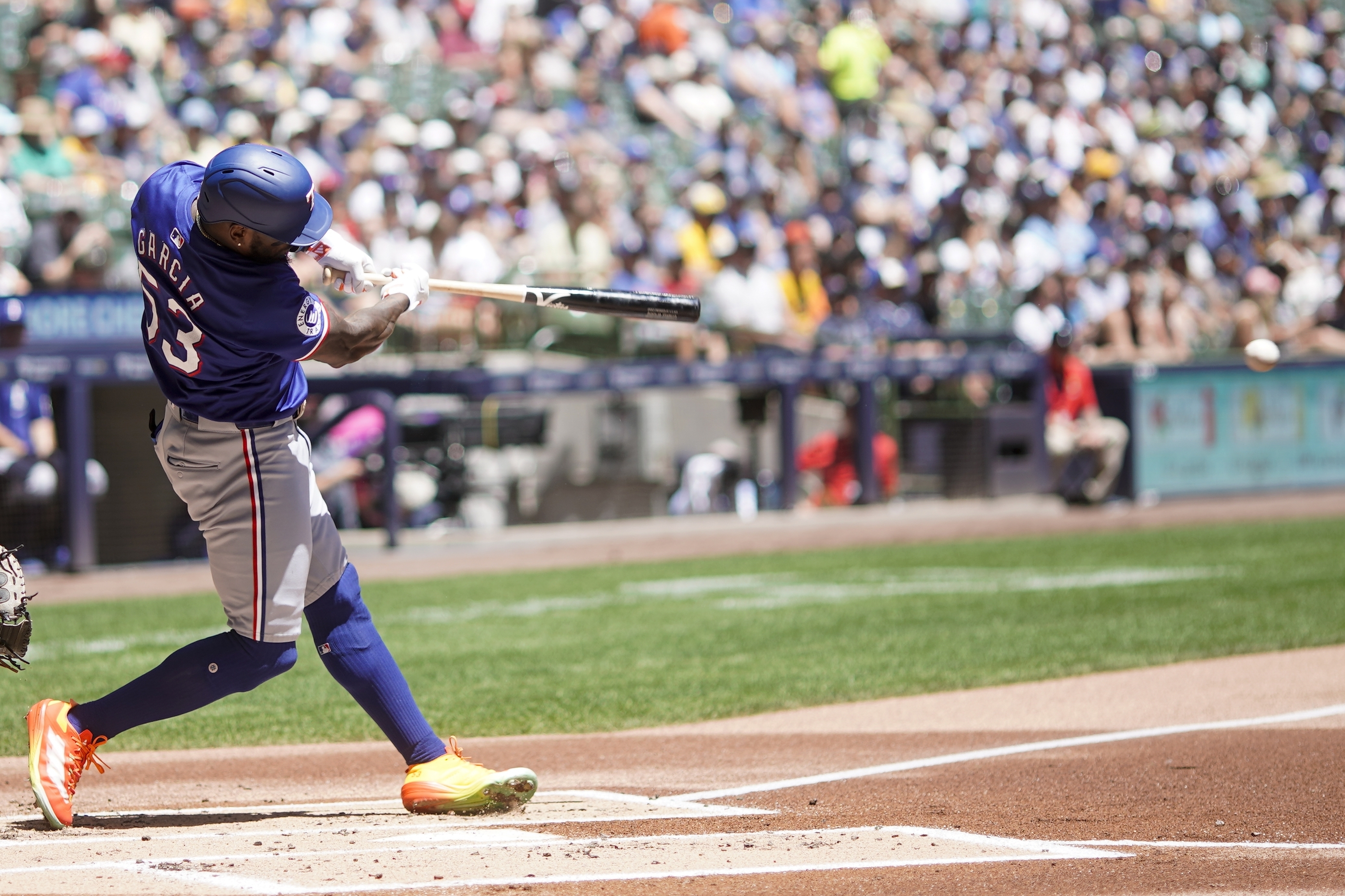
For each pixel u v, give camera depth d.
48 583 42.09
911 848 12.50
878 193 65.69
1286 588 32.84
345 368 48.81
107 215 49.19
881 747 18.31
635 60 68.25
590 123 64.75
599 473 52.62
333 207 54.38
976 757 17.20
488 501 50.44
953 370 56.75
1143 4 83.25
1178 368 58.91
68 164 50.31
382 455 48.34
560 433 51.84
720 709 21.50
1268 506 56.19
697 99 67.56
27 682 24.58
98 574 44.22
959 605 32.25
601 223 56.59
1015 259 66.00
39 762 13.60
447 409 49.84
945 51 76.12
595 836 13.21
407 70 64.44
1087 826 13.50
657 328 54.50
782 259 60.66
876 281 61.38
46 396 44.06
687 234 59.84
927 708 21.14
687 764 17.59
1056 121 75.19
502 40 64.12
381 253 53.94
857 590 35.69
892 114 70.94
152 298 13.02
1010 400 58.62
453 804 14.27
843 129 69.75
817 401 57.91
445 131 57.00
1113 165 71.75
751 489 55.06
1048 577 36.84
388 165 55.56
